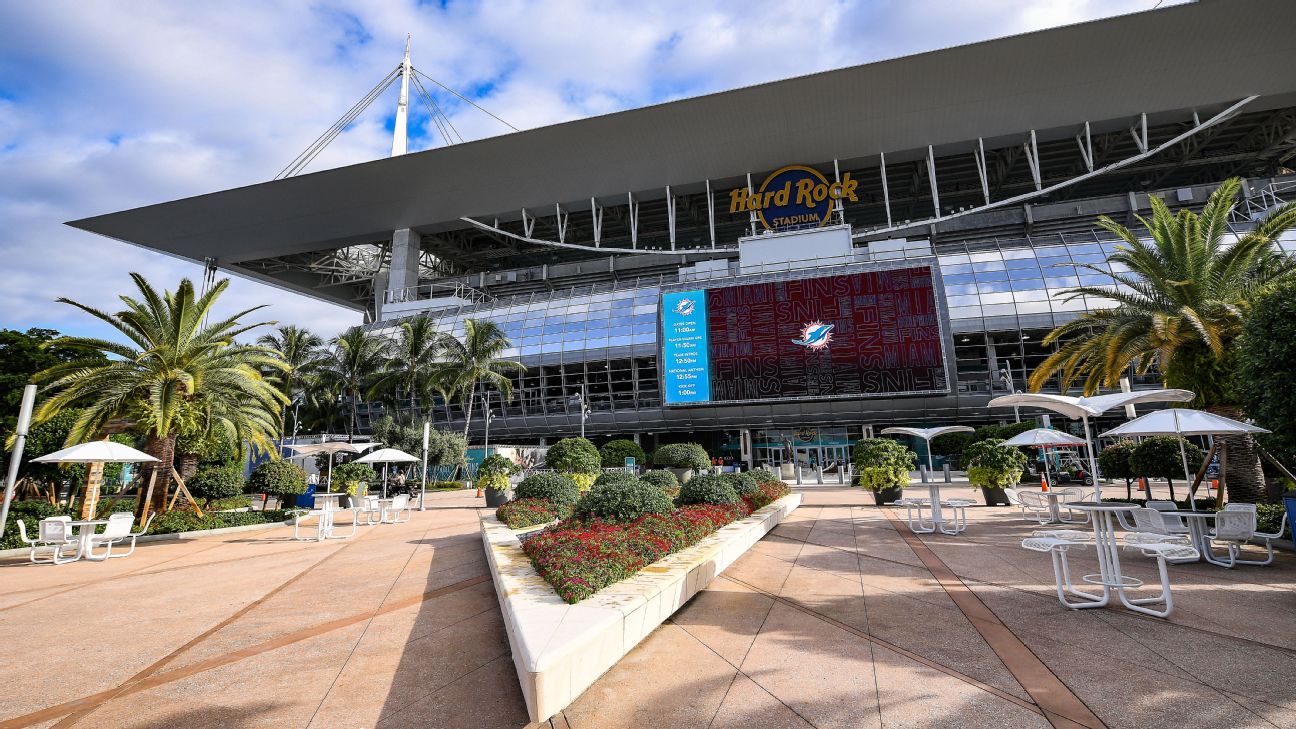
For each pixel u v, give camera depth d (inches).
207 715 175.9
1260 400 426.9
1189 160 2231.8
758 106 2117.4
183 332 724.0
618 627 205.8
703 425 1791.3
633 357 1887.3
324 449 963.3
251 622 282.4
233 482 916.0
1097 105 2007.9
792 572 355.6
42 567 470.9
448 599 317.7
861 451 777.6
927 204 2755.9
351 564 442.9
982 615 259.4
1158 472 619.2
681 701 174.1
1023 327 1588.3
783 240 1932.8
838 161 2314.2
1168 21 1790.1
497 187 2477.9
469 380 1702.8
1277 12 1743.4
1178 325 575.8
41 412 639.8
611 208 2716.5
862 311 1614.2
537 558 285.4
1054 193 2603.3
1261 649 209.3
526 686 169.3
